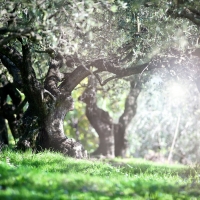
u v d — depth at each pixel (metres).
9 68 39.31
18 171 22.62
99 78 40.19
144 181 24.86
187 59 36.09
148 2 30.83
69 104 39.91
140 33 34.69
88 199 18.16
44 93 37.44
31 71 35.16
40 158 32.53
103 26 35.16
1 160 30.22
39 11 25.89
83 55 37.62
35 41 26.86
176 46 35.59
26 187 19.06
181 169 37.41
